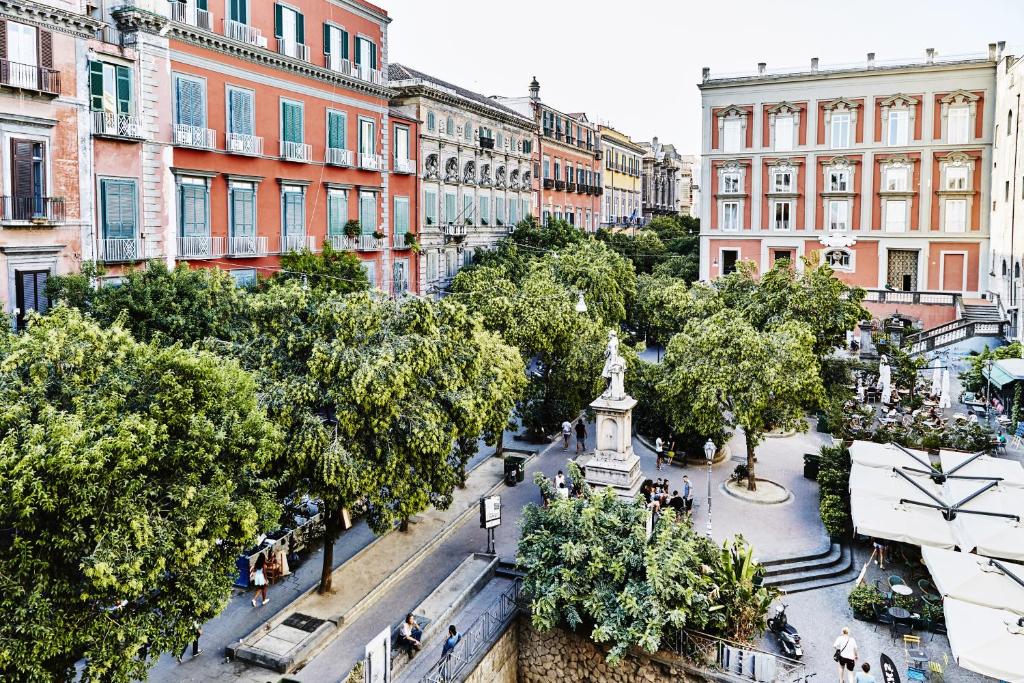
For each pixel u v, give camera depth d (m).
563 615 18.64
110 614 12.70
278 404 18.41
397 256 47.47
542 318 31.92
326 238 40.56
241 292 26.47
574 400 32.94
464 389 20.94
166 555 12.84
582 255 47.34
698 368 26.94
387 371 18.58
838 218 56.31
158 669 17.20
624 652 17.08
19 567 11.51
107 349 14.63
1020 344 36.16
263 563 20.36
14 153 25.06
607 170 89.56
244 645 17.92
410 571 22.31
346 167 42.09
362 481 18.23
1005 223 45.75
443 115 52.56
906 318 51.56
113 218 29.02
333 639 18.75
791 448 33.75
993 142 51.41
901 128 53.97
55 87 26.22
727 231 59.50
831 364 36.25
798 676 17.23
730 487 28.36
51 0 26.22
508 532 25.00
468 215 56.78
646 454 33.25
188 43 31.89
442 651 17.66
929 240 54.06
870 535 19.94
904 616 18.95
